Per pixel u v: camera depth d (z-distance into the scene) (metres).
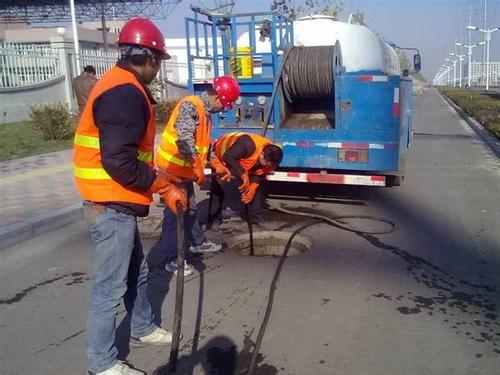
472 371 3.12
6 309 4.13
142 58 2.84
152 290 4.41
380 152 6.21
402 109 6.46
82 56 19.12
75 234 6.07
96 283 2.96
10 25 42.41
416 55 10.92
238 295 4.27
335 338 3.53
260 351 3.38
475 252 5.21
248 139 5.38
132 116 2.65
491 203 7.14
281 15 7.08
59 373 3.22
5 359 3.38
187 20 6.95
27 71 17.17
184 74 30.59
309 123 6.88
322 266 4.88
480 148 12.70
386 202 7.30
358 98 6.16
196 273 4.79
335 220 6.40
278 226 6.21
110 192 2.83
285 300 4.15
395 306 4.01
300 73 6.62
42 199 7.16
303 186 8.22
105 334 2.99
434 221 6.32
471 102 29.27
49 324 3.87
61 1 31.11
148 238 5.86
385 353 3.33
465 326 3.68
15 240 5.72
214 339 3.55
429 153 11.97
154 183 2.87
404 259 5.04
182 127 4.35
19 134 14.06
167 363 3.29
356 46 7.67
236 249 5.62
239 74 7.12
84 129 2.78
